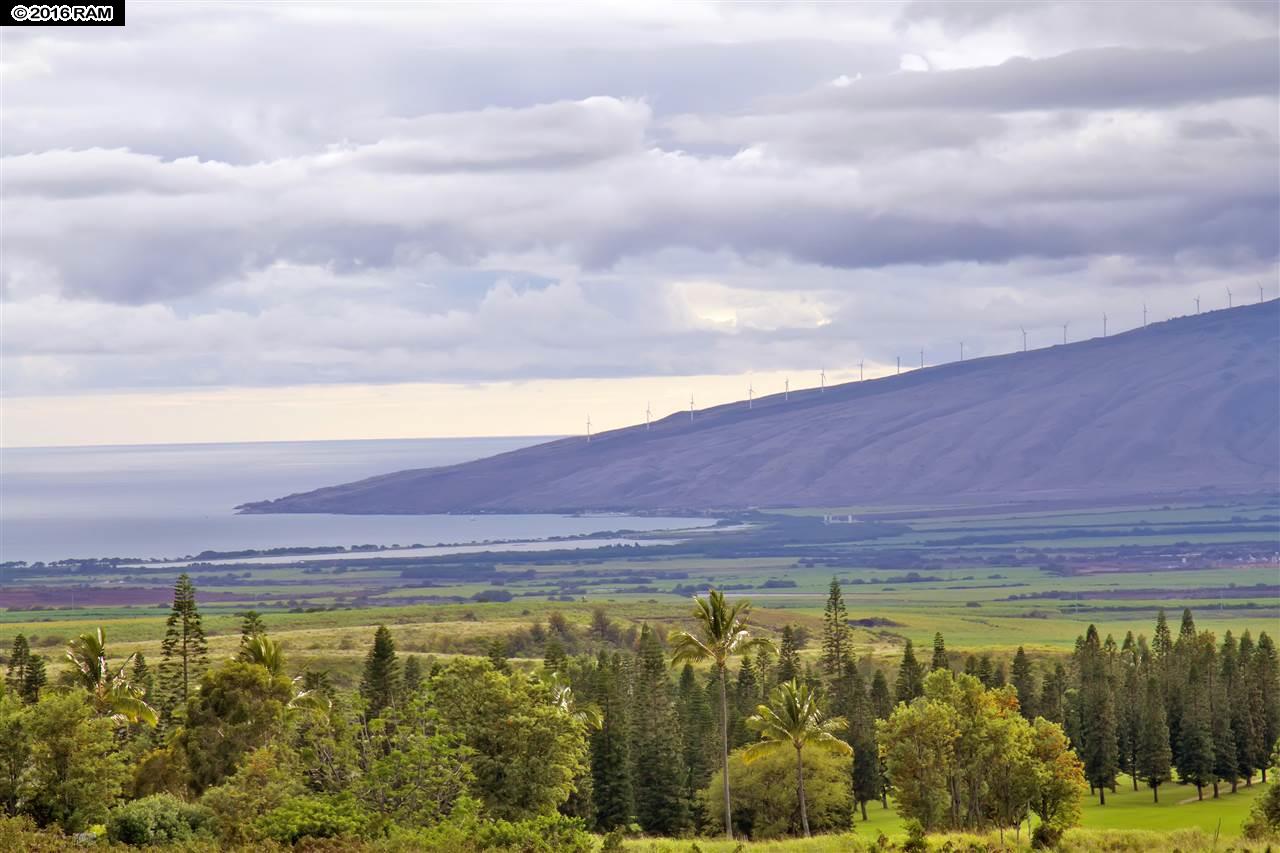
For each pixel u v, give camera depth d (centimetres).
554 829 8138
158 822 8131
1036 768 14850
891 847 9056
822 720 14425
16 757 9212
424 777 8306
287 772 8581
